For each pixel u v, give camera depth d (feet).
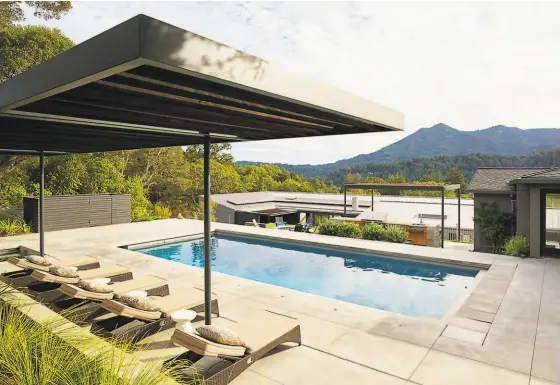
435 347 15.02
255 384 12.21
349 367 13.37
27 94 7.04
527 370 13.17
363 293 27.53
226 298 21.18
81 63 5.60
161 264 29.71
